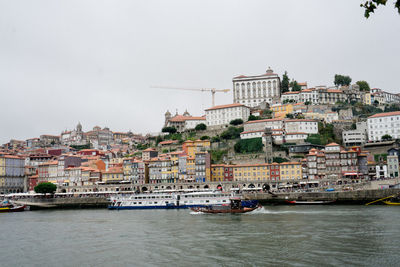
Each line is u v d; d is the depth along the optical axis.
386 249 72.81
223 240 86.31
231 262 67.19
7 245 88.38
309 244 79.06
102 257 74.25
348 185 186.38
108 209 185.88
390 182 176.88
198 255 72.75
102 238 94.75
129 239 92.00
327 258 67.50
